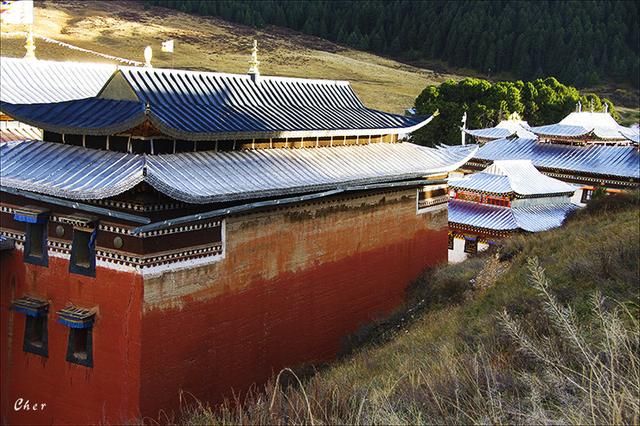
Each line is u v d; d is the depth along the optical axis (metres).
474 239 53.59
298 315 29.03
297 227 28.59
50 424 24.36
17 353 25.05
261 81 31.86
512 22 190.25
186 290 23.66
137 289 22.16
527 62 179.25
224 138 25.92
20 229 24.77
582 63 175.12
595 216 45.91
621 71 177.12
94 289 23.14
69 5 179.12
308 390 18.16
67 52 129.75
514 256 33.47
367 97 138.62
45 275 24.27
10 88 34.34
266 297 27.25
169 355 23.17
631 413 11.77
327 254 30.47
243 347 26.28
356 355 27.98
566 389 14.02
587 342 16.56
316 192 28.47
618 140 74.25
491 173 57.94
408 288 36.50
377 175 31.47
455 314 27.17
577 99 107.81
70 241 23.59
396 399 15.77
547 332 18.09
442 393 15.04
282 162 28.36
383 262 34.41
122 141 23.97
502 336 19.03
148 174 20.83
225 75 30.08
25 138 35.00
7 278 25.19
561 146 73.00
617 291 22.19
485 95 102.62
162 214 22.50
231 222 25.27
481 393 14.73
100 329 23.06
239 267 25.81
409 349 23.97
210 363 24.83
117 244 22.50
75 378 23.64
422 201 37.16
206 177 24.27
